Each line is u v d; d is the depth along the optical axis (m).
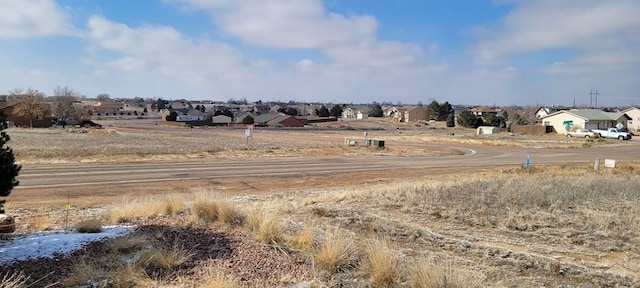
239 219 8.53
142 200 12.30
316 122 128.62
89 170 22.58
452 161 33.62
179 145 40.12
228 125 110.06
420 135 73.00
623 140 60.91
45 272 5.21
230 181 20.75
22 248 6.00
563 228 10.09
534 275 6.62
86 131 63.84
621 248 8.46
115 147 34.78
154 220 8.46
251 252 6.44
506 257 7.56
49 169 22.50
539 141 57.34
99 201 14.73
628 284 6.35
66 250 6.01
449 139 60.00
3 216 7.13
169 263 5.64
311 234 7.26
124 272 5.27
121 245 6.20
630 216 11.05
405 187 16.47
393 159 34.88
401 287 5.56
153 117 164.75
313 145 45.59
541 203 13.15
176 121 117.88
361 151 41.00
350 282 5.62
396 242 8.41
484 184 16.94
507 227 10.12
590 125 76.94
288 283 5.43
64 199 14.88
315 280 5.57
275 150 38.00
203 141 48.41
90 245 6.28
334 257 6.15
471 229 9.93
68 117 104.25
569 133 67.81
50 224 9.88
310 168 27.09
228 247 6.61
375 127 106.62
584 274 6.72
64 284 4.91
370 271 5.99
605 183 17.45
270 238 7.09
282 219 9.56
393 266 5.87
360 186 19.92
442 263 6.31
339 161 32.16
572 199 13.90
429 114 133.88
